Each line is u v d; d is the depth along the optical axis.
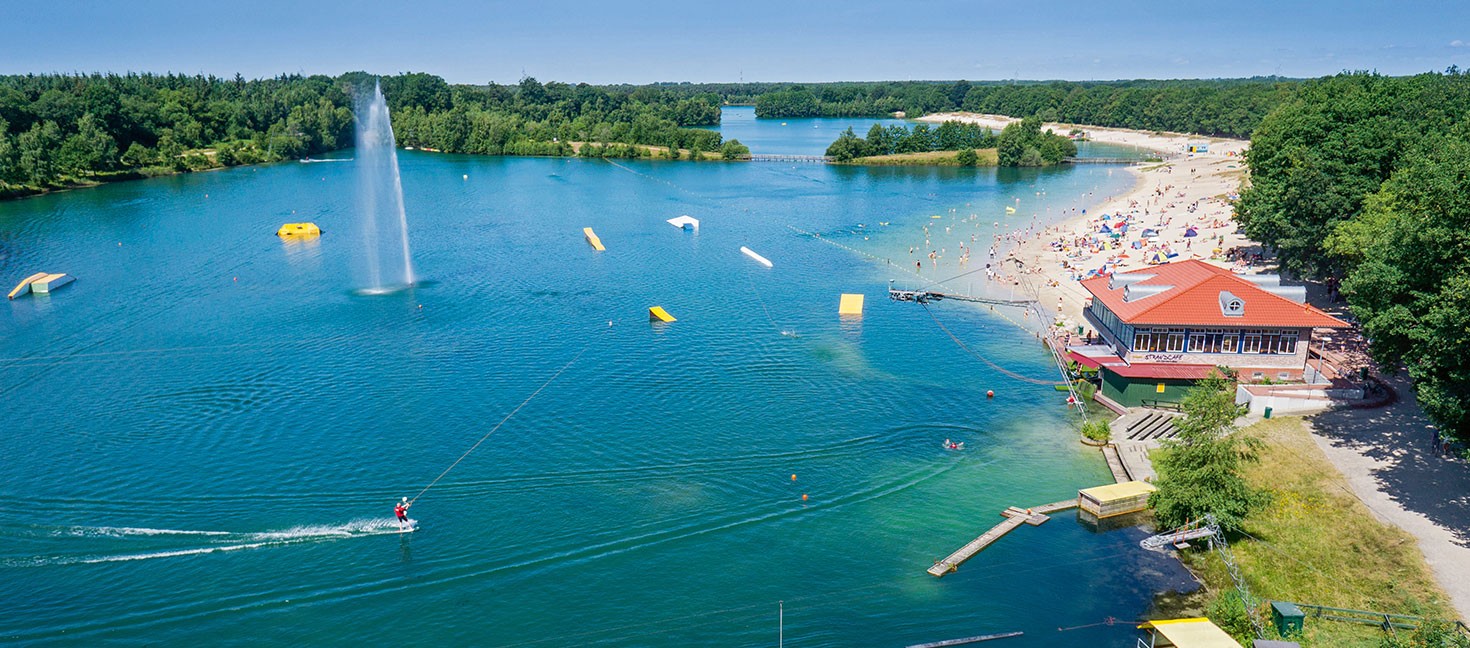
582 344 122.44
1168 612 62.84
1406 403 92.44
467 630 61.06
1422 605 59.81
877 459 87.44
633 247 192.50
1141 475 82.06
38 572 67.06
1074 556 70.00
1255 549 68.44
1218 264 157.25
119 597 64.25
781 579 67.12
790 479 83.06
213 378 108.12
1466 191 73.31
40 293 147.38
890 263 175.38
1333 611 60.09
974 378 109.62
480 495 79.38
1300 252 126.19
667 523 74.94
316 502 78.00
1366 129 127.44
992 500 79.44
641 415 97.56
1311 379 98.88
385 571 67.75
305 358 115.81
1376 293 81.62
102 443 89.56
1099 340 113.88
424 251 185.88
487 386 106.00
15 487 80.31
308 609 63.16
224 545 71.12
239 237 196.62
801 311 140.00
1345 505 72.94
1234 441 72.94
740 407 99.94
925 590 65.75
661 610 63.28
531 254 184.38
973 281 158.62
